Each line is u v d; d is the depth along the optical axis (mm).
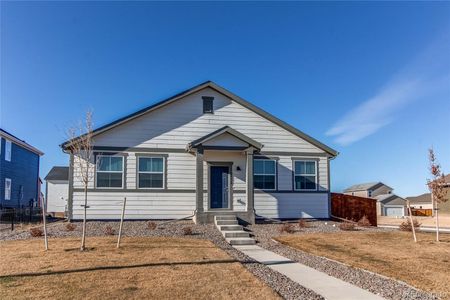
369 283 8812
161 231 16250
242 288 7844
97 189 19062
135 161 19547
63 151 18859
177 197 19766
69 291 7414
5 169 28469
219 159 20297
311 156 21609
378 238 15742
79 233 15453
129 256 10773
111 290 7523
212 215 18531
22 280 8148
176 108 20266
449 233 18531
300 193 21297
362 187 85875
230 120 20750
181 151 20047
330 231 17688
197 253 11516
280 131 21344
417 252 12773
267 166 21062
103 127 19203
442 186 15445
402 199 71375
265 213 20766
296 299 7496
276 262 11125
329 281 8977
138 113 19594
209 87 20656
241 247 13891
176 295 7316
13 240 13906
